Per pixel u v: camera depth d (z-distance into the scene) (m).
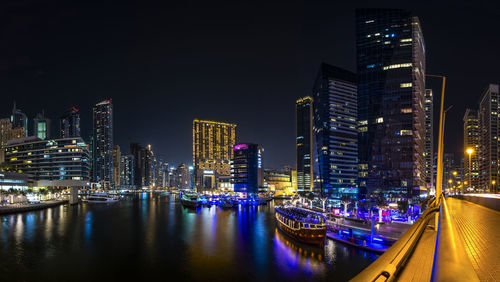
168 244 87.69
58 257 74.00
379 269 9.03
